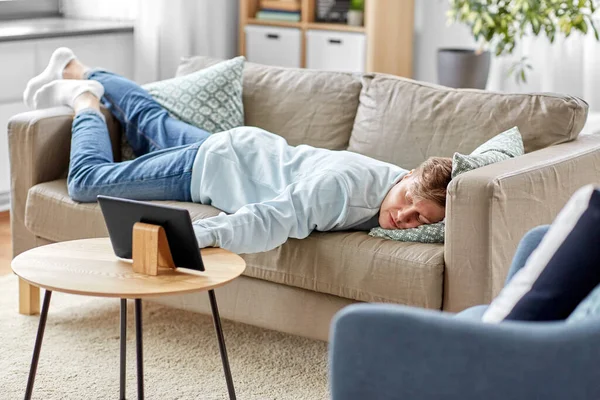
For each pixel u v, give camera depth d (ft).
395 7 16.42
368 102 10.62
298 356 9.49
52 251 7.64
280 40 17.08
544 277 4.91
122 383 8.25
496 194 7.68
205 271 7.20
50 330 10.05
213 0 17.52
